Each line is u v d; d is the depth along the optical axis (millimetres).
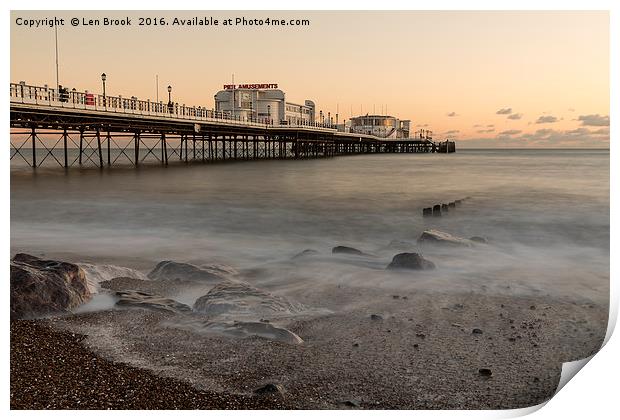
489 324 6398
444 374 5211
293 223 13703
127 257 9836
